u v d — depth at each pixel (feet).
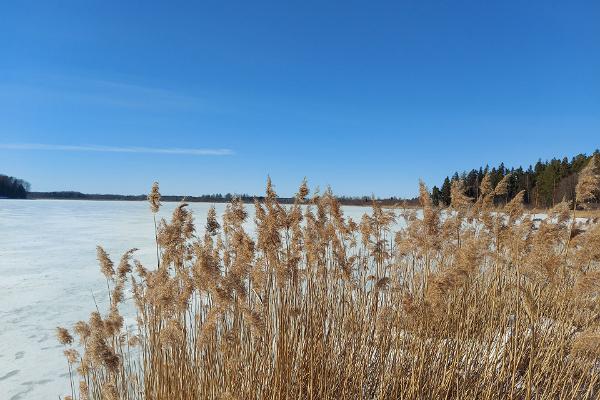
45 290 41.11
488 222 19.33
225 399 11.87
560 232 16.56
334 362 14.94
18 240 79.82
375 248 17.94
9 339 27.68
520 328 15.34
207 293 13.19
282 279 14.07
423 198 16.16
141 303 14.62
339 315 16.16
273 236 14.48
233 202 15.81
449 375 14.43
